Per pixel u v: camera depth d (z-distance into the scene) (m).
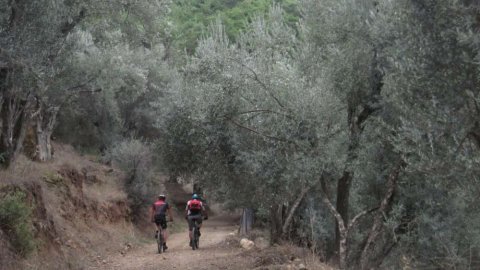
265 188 10.79
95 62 18.97
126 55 25.91
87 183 21.16
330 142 9.81
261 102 11.05
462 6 6.36
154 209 16.23
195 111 12.23
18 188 10.74
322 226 13.97
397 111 9.41
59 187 16.02
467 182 7.09
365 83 10.61
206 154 12.88
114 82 19.92
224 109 11.69
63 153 23.64
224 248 16.89
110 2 14.07
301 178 9.59
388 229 10.44
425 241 9.98
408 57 7.18
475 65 6.42
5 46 8.57
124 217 22.16
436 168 6.83
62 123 27.52
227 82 11.49
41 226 11.03
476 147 7.04
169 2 16.48
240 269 10.63
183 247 18.42
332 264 11.22
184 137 13.08
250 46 12.55
